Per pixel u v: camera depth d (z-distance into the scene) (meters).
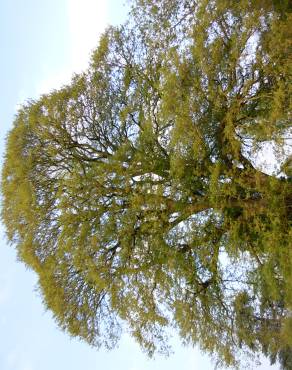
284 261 15.86
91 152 19.52
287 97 15.55
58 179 18.77
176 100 16.52
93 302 19.47
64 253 17.88
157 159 17.48
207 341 18.84
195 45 16.75
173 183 16.81
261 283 17.70
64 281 19.06
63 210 17.61
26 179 18.86
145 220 17.36
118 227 17.44
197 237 17.05
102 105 19.48
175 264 17.67
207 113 16.69
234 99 16.42
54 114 19.06
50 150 18.66
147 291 18.20
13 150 19.22
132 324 18.45
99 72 19.64
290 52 16.08
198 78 16.59
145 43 19.39
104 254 17.88
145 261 17.81
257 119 16.23
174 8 19.34
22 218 19.27
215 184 15.86
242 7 17.30
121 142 19.27
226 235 17.47
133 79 19.31
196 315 18.77
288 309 17.70
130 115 18.80
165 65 17.17
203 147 16.48
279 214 15.87
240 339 19.03
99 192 17.48
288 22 16.41
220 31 17.56
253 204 16.53
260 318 19.31
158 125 17.80
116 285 17.92
